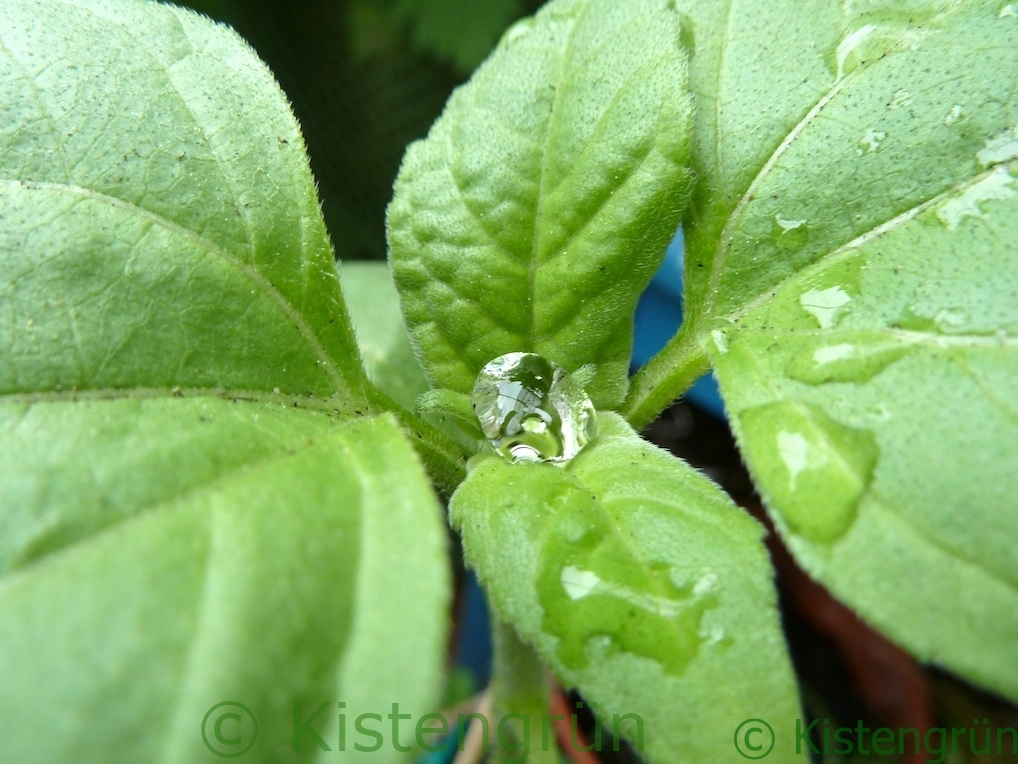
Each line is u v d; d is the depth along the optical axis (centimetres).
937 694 6
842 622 6
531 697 5
